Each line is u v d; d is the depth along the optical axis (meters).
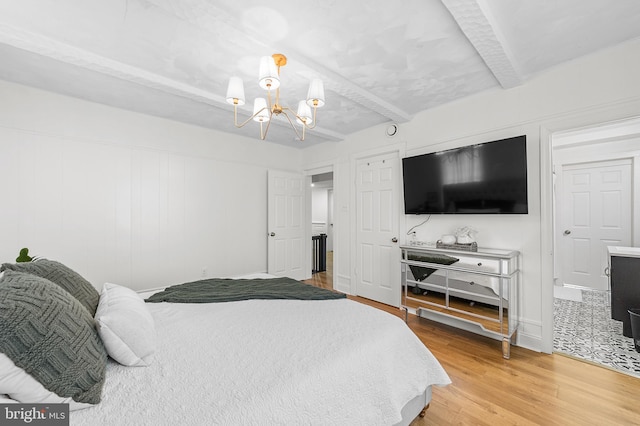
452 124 2.96
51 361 0.85
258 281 2.52
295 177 4.91
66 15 1.68
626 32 1.88
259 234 4.52
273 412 0.90
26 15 1.68
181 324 1.51
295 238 4.92
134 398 0.91
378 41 1.95
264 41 1.89
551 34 1.89
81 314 1.05
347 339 1.35
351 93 2.66
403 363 1.43
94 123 3.02
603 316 3.17
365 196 3.93
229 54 2.10
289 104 3.06
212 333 1.40
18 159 2.61
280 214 4.70
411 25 1.78
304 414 0.96
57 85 2.62
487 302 2.42
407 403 1.45
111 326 1.09
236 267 4.22
